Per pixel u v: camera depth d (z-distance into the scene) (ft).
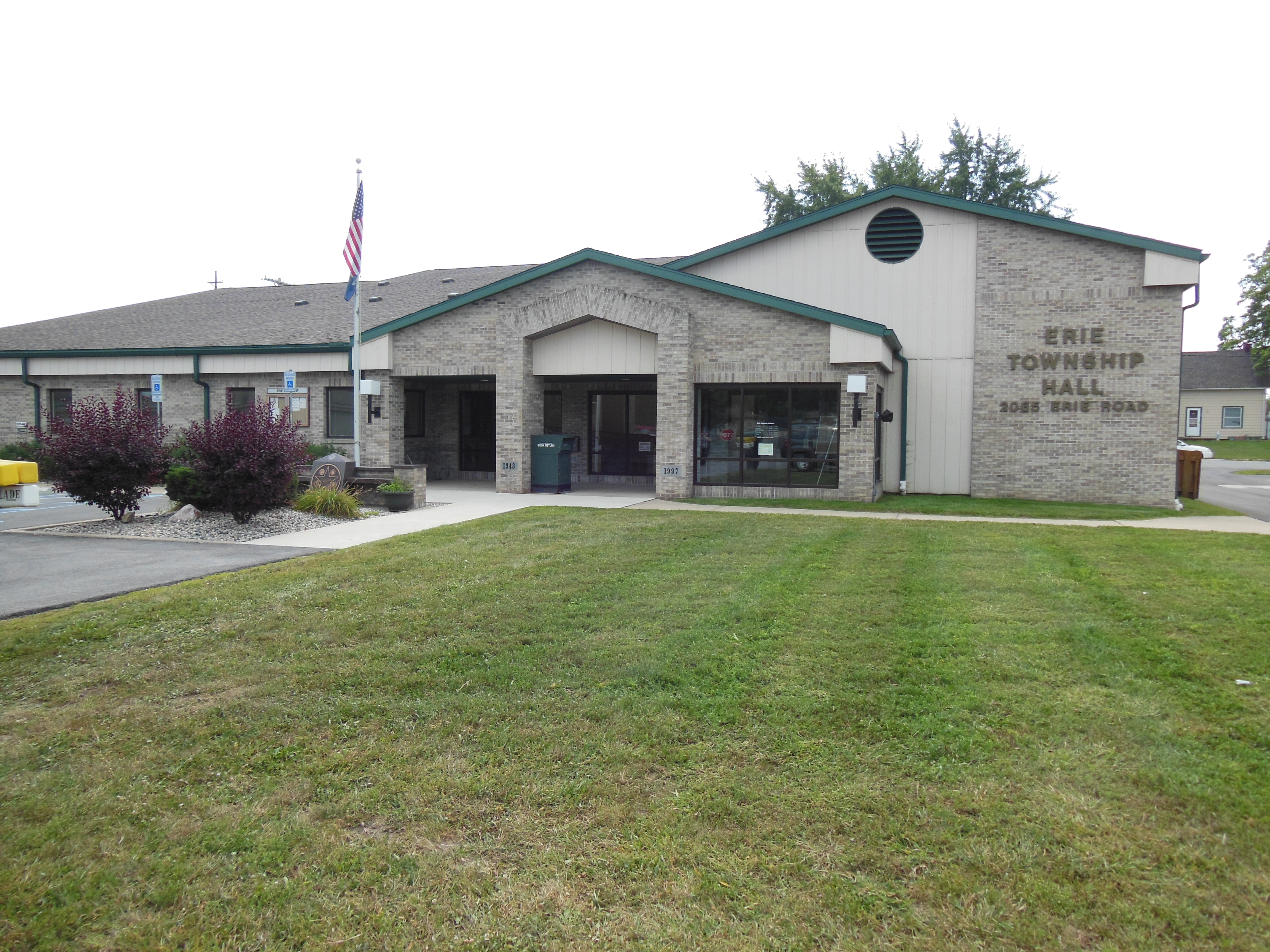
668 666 19.10
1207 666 18.85
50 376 75.77
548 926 10.58
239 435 40.11
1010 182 137.18
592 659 19.69
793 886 11.29
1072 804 13.14
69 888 11.40
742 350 54.85
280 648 20.68
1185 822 12.62
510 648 20.63
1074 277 56.54
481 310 60.13
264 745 15.66
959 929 10.37
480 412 73.05
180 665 19.58
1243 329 170.09
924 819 12.81
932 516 47.44
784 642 20.72
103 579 27.63
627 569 29.14
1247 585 26.35
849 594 25.38
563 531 37.55
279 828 12.87
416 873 11.67
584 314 57.00
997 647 20.22
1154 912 10.60
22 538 36.58
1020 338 57.72
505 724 16.39
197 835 12.68
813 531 38.29
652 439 69.41
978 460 58.70
